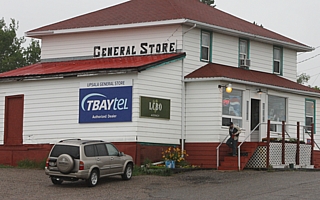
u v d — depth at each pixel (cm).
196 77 2895
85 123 2791
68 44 3309
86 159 2094
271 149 2853
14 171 2666
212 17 3294
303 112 3462
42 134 2933
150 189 2045
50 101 2917
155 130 2756
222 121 2886
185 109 2931
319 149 3256
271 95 3228
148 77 2742
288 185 2089
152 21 3016
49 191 1988
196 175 2498
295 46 3619
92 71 2755
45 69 3119
